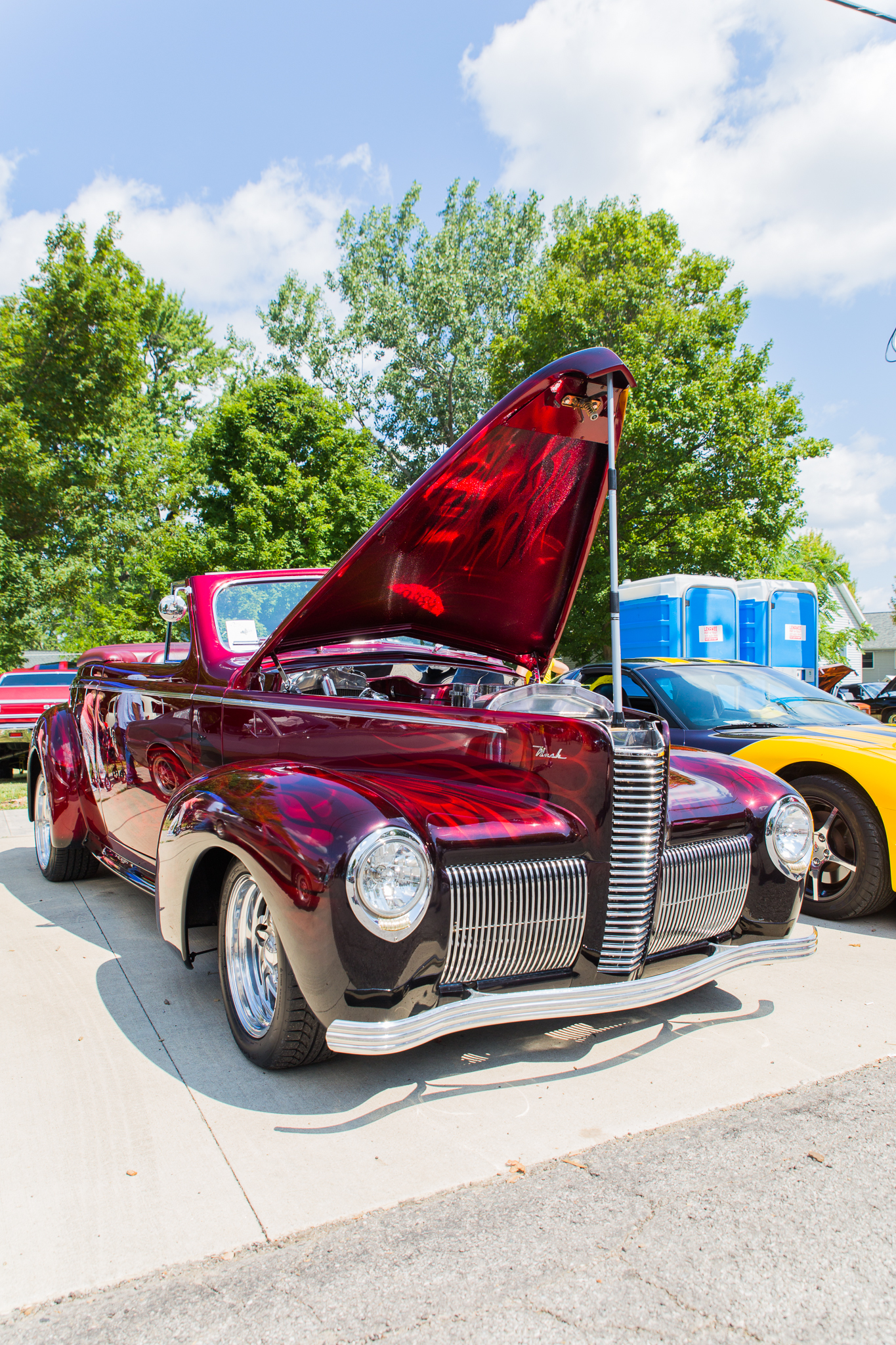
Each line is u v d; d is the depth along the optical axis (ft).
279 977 7.78
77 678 16.02
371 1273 5.51
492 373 77.10
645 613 35.01
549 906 7.89
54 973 11.43
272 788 8.10
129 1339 4.94
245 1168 6.75
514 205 110.73
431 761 9.19
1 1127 7.41
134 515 86.63
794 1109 7.84
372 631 11.55
